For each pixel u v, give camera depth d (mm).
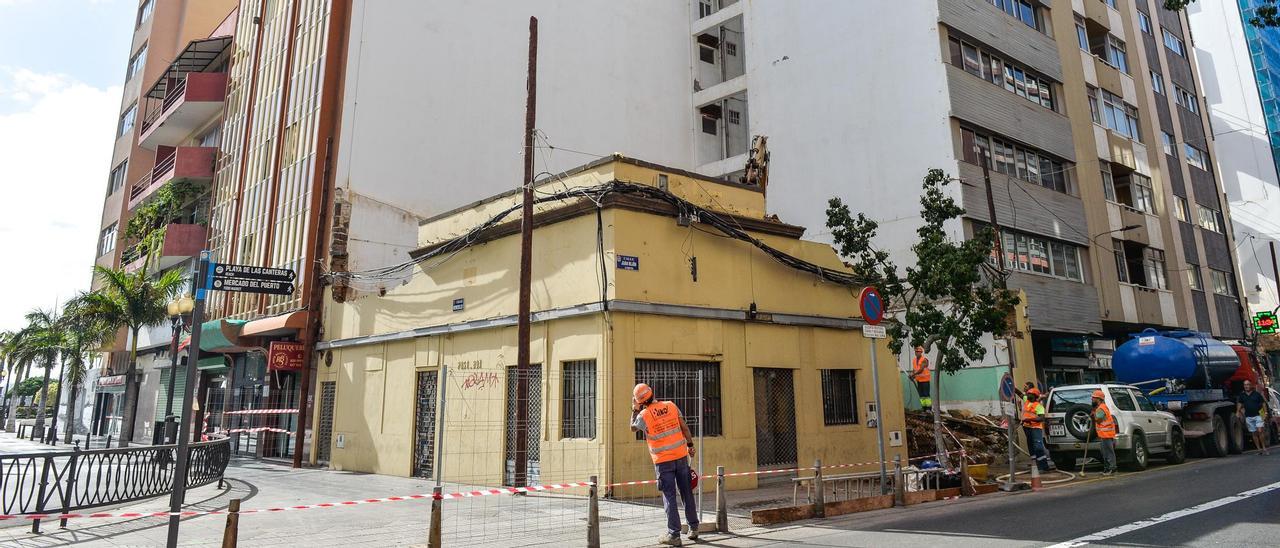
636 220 11812
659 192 11953
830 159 24109
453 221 15180
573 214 12258
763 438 13070
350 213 19734
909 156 21969
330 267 18594
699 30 30828
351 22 20938
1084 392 15172
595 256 11664
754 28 27844
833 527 8531
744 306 13109
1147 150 29500
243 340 20672
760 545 7520
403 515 9609
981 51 23312
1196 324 29203
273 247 21844
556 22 26484
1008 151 23109
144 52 40938
